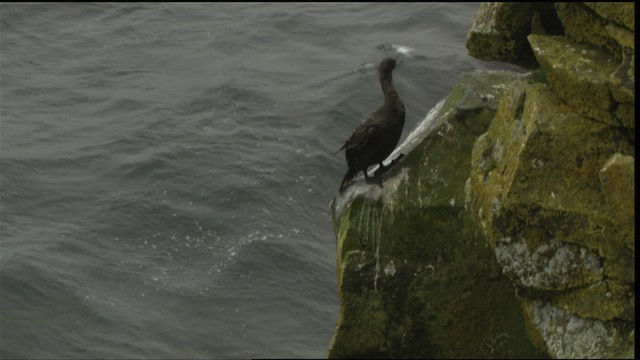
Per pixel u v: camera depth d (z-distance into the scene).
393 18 45.41
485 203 10.98
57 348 23.34
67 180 30.48
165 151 32.28
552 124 10.24
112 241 27.75
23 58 39.62
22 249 26.53
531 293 10.58
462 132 11.91
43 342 23.48
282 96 36.75
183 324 24.66
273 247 27.86
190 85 37.62
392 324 11.58
